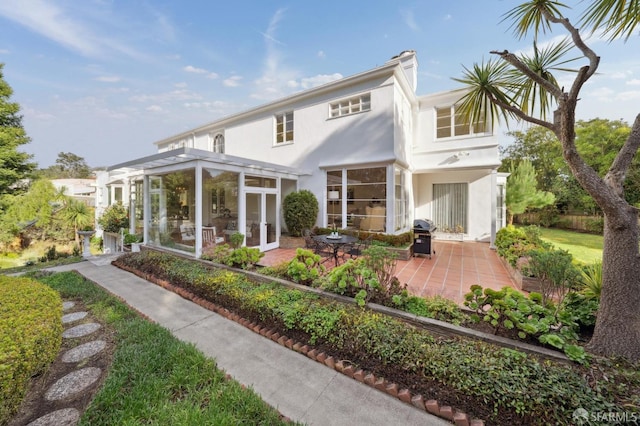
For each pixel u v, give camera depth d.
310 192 10.46
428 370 2.71
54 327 2.95
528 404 2.21
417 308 3.71
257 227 9.27
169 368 2.97
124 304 4.92
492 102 3.63
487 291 3.29
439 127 11.61
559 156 18.59
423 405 2.49
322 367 3.13
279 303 4.19
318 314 3.72
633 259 2.52
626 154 2.55
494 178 10.23
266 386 2.80
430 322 3.40
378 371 2.93
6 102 14.55
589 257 8.53
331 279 4.33
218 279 5.32
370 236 8.88
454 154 11.14
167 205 9.14
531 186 12.88
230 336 3.85
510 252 6.84
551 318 2.92
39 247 15.45
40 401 2.54
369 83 9.73
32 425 2.26
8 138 14.02
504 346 2.89
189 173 7.89
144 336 3.66
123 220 13.29
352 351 3.21
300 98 11.41
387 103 9.32
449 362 2.67
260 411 2.40
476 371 2.53
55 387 2.73
